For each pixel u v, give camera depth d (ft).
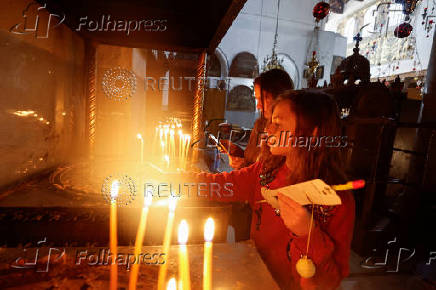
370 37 48.26
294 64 51.06
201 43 7.29
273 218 3.26
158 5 5.11
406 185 8.38
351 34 57.57
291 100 2.63
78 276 2.24
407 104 10.91
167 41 7.18
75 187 4.38
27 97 4.64
